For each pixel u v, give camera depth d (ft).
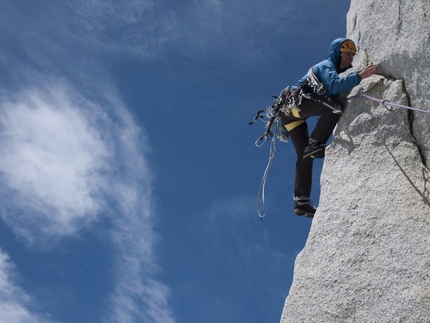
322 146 24.27
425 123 21.27
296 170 25.20
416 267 19.42
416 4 21.94
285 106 24.62
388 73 22.97
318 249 21.68
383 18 23.49
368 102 22.91
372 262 20.24
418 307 18.80
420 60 21.44
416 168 21.09
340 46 24.02
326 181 22.93
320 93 23.39
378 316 19.34
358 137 22.79
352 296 20.06
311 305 20.70
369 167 22.06
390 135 22.06
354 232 21.08
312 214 25.07
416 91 21.65
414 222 20.16
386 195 21.11
